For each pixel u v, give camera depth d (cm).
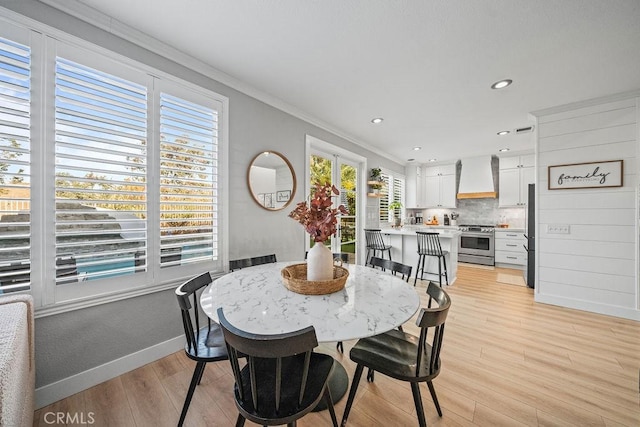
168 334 211
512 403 158
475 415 149
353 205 474
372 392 169
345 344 231
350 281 179
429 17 170
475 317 284
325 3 160
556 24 175
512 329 255
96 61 172
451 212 660
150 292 199
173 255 213
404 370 128
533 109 320
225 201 249
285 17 172
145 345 198
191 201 226
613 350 217
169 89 209
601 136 290
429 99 295
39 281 151
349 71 239
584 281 301
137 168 192
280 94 287
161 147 206
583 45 197
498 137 439
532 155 531
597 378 181
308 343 96
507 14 166
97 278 174
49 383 156
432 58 217
